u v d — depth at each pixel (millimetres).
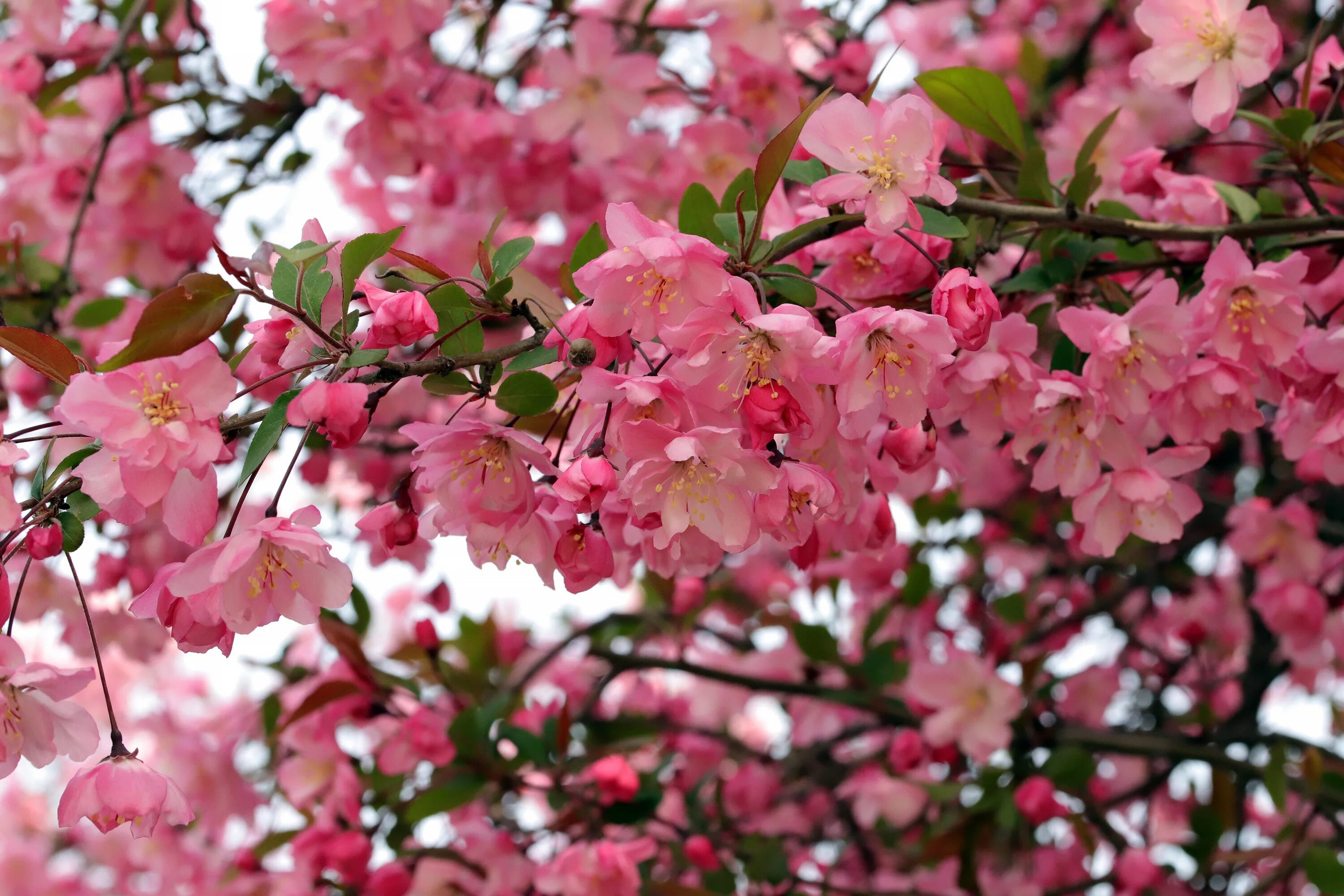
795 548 865
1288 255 896
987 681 1226
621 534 870
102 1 1357
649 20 1527
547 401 809
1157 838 1756
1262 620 1598
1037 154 900
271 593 797
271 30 1159
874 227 817
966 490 1684
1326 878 1126
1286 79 1338
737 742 1524
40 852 2135
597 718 1485
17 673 794
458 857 1082
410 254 812
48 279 1219
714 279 779
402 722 1099
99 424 767
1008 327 851
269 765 1393
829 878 1411
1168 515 890
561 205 1347
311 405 773
